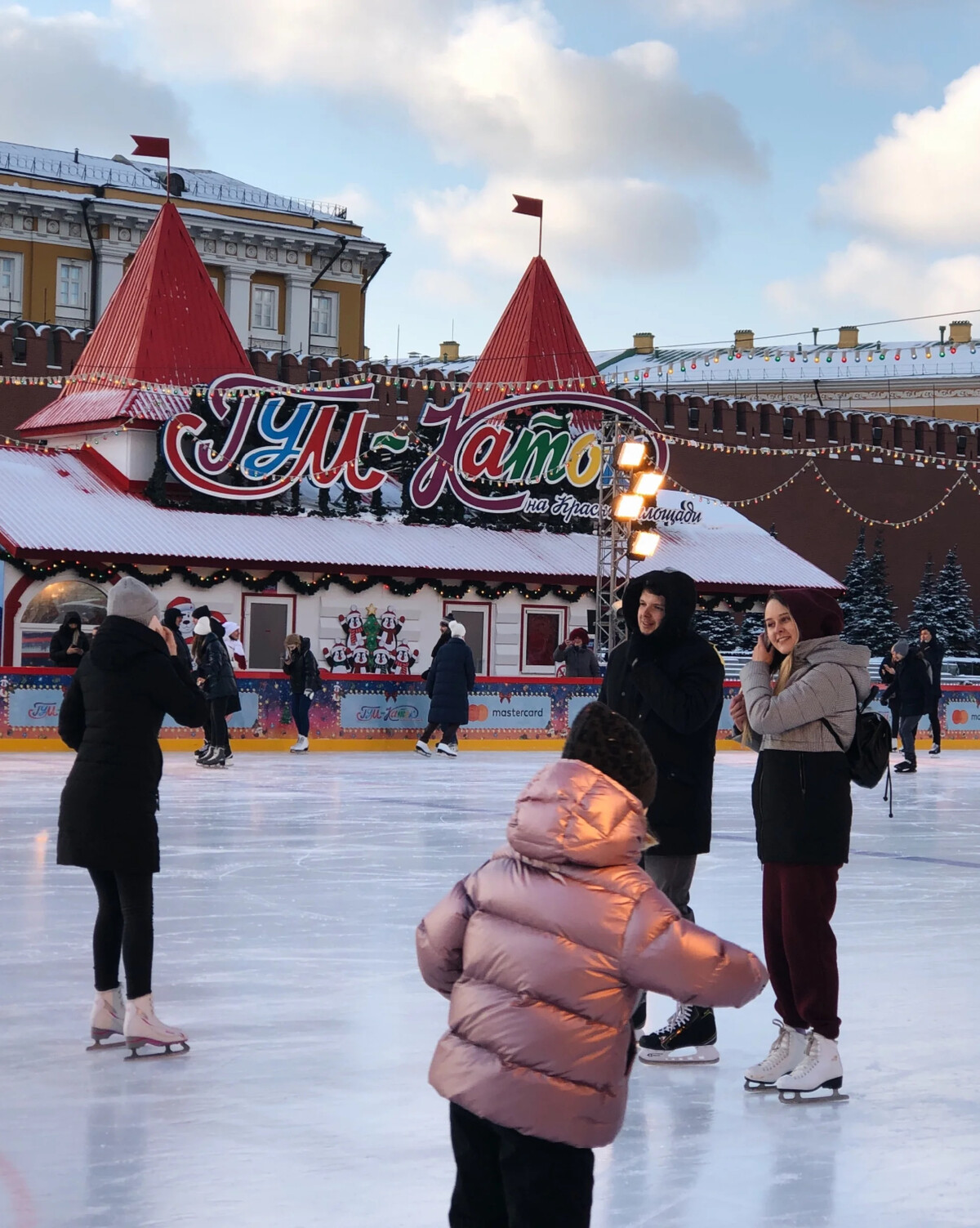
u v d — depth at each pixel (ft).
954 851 44.32
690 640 20.88
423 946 11.69
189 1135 16.98
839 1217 14.87
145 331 111.24
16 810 49.19
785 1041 19.47
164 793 56.08
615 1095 11.16
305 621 106.32
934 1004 24.03
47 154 225.15
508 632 114.32
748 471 151.43
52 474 105.09
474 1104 11.02
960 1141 17.29
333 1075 19.43
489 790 59.41
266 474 107.76
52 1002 23.35
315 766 70.44
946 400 257.96
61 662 77.20
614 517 95.91
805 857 18.95
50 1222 14.33
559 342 134.10
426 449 115.85
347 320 237.45
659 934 11.12
